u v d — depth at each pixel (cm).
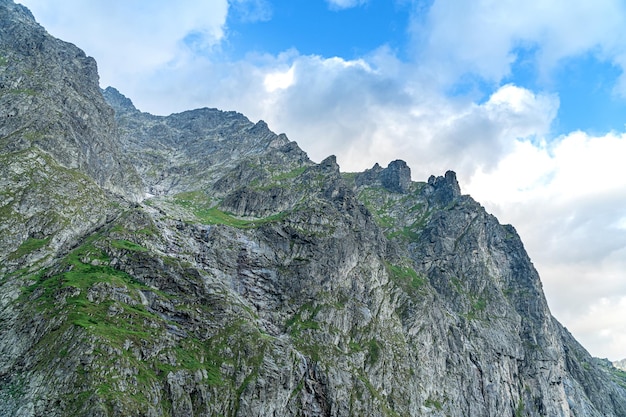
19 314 10331
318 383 12975
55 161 15375
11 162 14100
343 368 13800
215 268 14812
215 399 10400
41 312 10169
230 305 12756
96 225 14550
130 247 13075
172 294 12262
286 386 11975
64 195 14412
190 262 14088
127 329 10219
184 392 9944
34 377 8875
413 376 16200
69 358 8938
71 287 10700
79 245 13250
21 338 9781
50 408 8269
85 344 9125
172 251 14300
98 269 11962
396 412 14588
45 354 9250
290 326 14175
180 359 10531
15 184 13625
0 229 12362
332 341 14375
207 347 11450
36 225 13025
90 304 10444
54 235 13000
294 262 16050
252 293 14850
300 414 12069
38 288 10969
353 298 16425
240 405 10769
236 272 15175
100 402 8206
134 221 14462
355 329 15550
